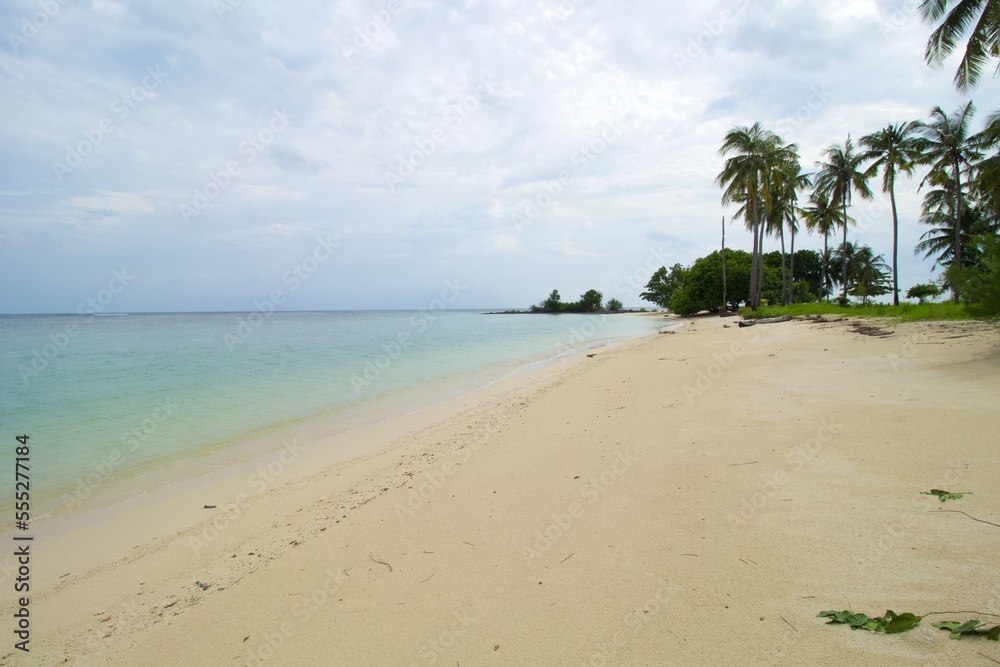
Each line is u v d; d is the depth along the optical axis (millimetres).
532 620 3023
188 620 3613
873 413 6352
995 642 2242
